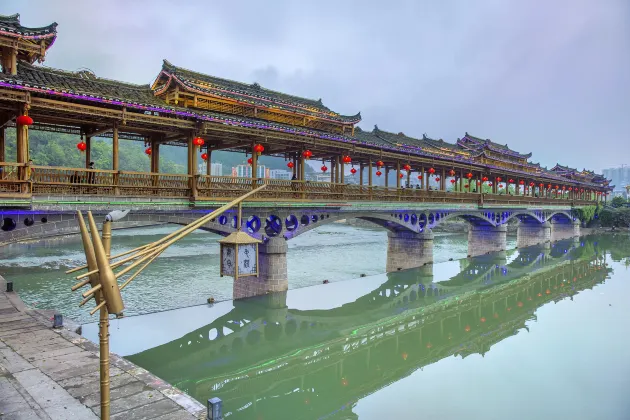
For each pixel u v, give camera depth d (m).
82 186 20.08
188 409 11.44
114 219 7.41
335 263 48.91
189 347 22.64
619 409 16.50
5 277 37.34
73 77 21.66
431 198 41.31
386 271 45.03
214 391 18.00
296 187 29.05
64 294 32.19
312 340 24.84
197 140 23.56
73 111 19.30
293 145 29.53
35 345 16.00
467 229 91.19
